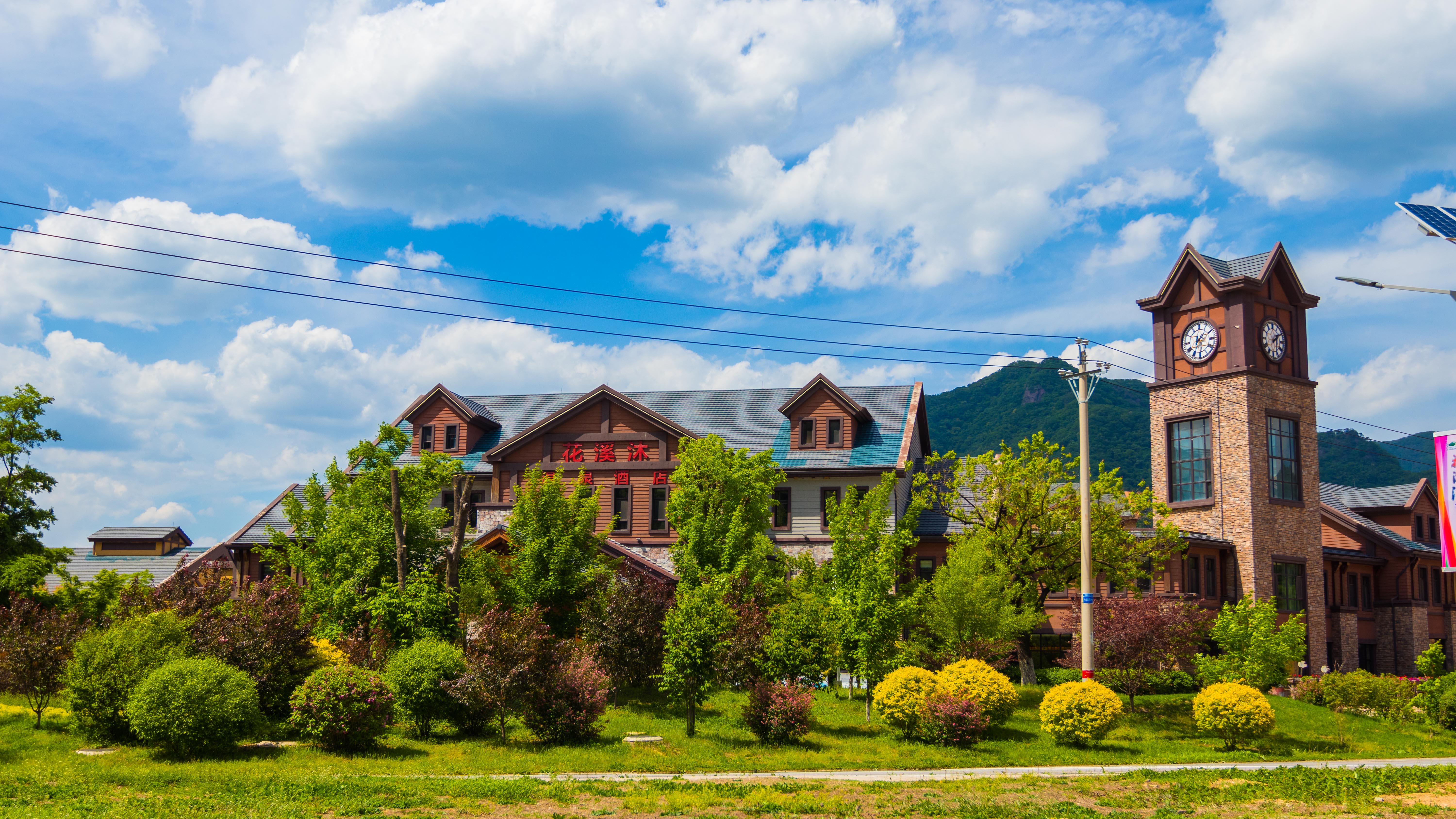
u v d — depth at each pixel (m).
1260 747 28.20
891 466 42.66
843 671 34.59
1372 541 54.59
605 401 45.12
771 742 26.00
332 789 18.52
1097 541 36.16
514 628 26.41
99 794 17.92
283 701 25.12
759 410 48.19
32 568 36.12
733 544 33.09
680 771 22.38
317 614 32.34
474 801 17.91
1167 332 49.91
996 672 28.81
